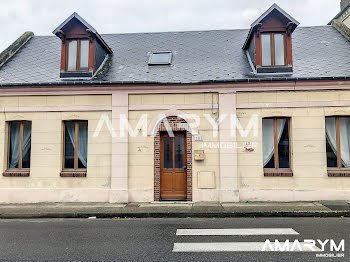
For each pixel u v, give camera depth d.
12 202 9.20
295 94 9.00
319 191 8.77
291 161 9.01
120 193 9.01
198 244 5.40
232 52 11.12
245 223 6.91
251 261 4.58
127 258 4.72
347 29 11.46
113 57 11.27
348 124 9.12
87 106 9.35
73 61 10.12
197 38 12.45
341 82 8.80
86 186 9.20
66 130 9.65
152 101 9.29
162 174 9.41
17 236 6.01
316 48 10.73
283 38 9.80
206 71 9.79
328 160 9.05
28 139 9.69
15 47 11.52
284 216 7.51
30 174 9.30
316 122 8.93
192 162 9.12
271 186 8.91
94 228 6.59
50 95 9.44
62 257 4.80
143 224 6.93
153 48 11.80
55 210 8.02
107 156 9.24
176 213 7.62
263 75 9.38
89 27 9.79
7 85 9.27
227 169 8.95
